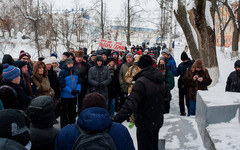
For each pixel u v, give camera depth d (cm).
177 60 1891
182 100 554
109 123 147
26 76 350
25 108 262
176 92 852
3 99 242
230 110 275
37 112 152
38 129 156
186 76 476
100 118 142
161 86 243
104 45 855
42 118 154
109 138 140
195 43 855
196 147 279
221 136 241
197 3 697
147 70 239
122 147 148
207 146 259
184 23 851
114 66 536
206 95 325
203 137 284
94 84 474
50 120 159
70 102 446
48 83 403
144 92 227
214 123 276
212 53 763
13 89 259
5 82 265
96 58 481
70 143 143
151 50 1709
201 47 766
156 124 240
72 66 444
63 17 1675
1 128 111
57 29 1664
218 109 273
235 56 1973
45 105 156
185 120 379
